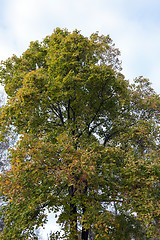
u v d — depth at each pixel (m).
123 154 9.11
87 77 10.17
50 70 10.26
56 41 11.08
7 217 7.95
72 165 6.80
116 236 7.77
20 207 7.51
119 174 8.61
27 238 7.54
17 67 12.32
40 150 7.14
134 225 8.66
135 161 8.40
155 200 7.42
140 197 7.60
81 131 11.03
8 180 7.12
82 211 9.51
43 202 7.73
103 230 6.94
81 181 7.25
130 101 12.05
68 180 6.89
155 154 9.29
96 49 11.74
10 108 9.31
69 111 11.38
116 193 8.73
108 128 12.06
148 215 7.10
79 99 10.30
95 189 8.08
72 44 9.83
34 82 8.79
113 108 11.28
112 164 8.16
